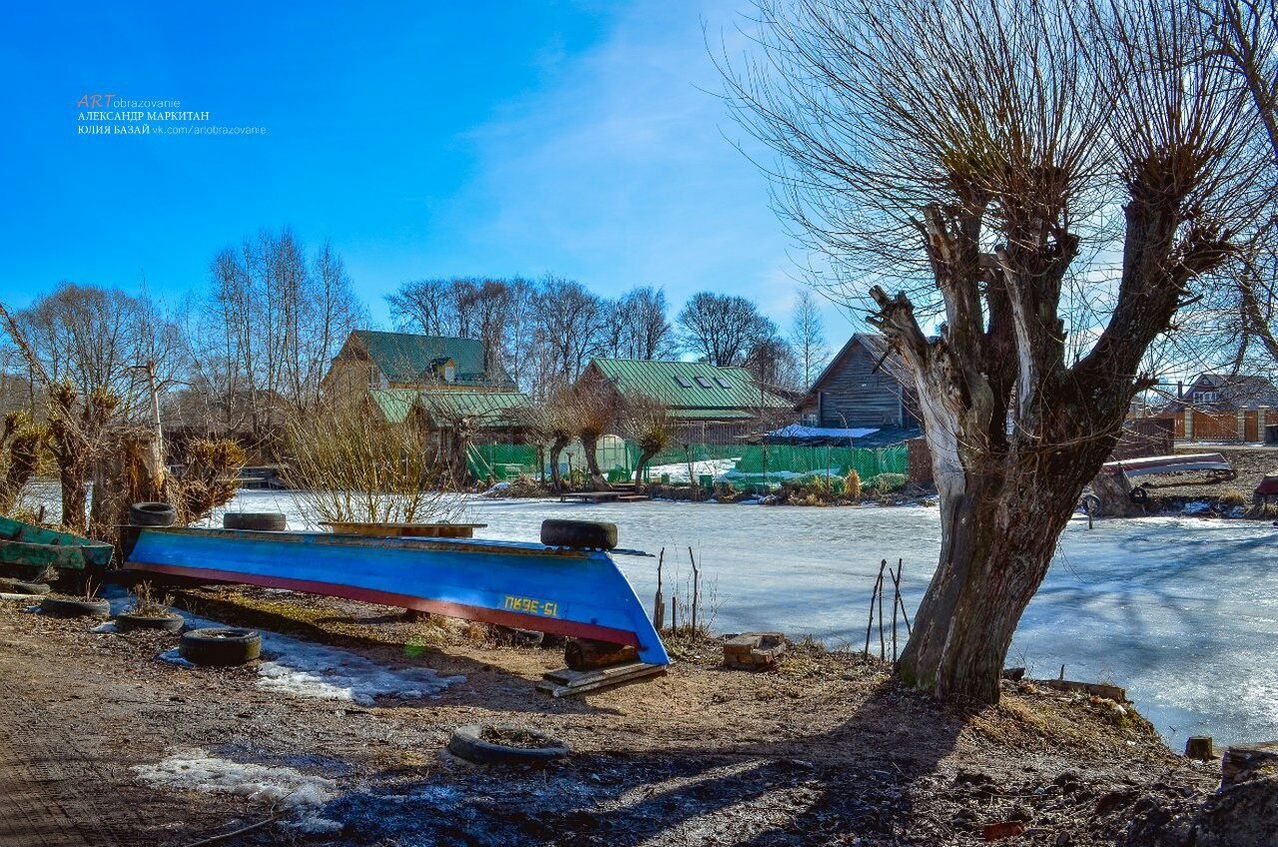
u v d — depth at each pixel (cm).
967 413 616
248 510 2083
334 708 521
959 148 573
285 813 327
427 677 638
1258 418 5634
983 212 601
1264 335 552
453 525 890
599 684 625
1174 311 575
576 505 3441
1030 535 607
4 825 304
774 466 3900
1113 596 1327
